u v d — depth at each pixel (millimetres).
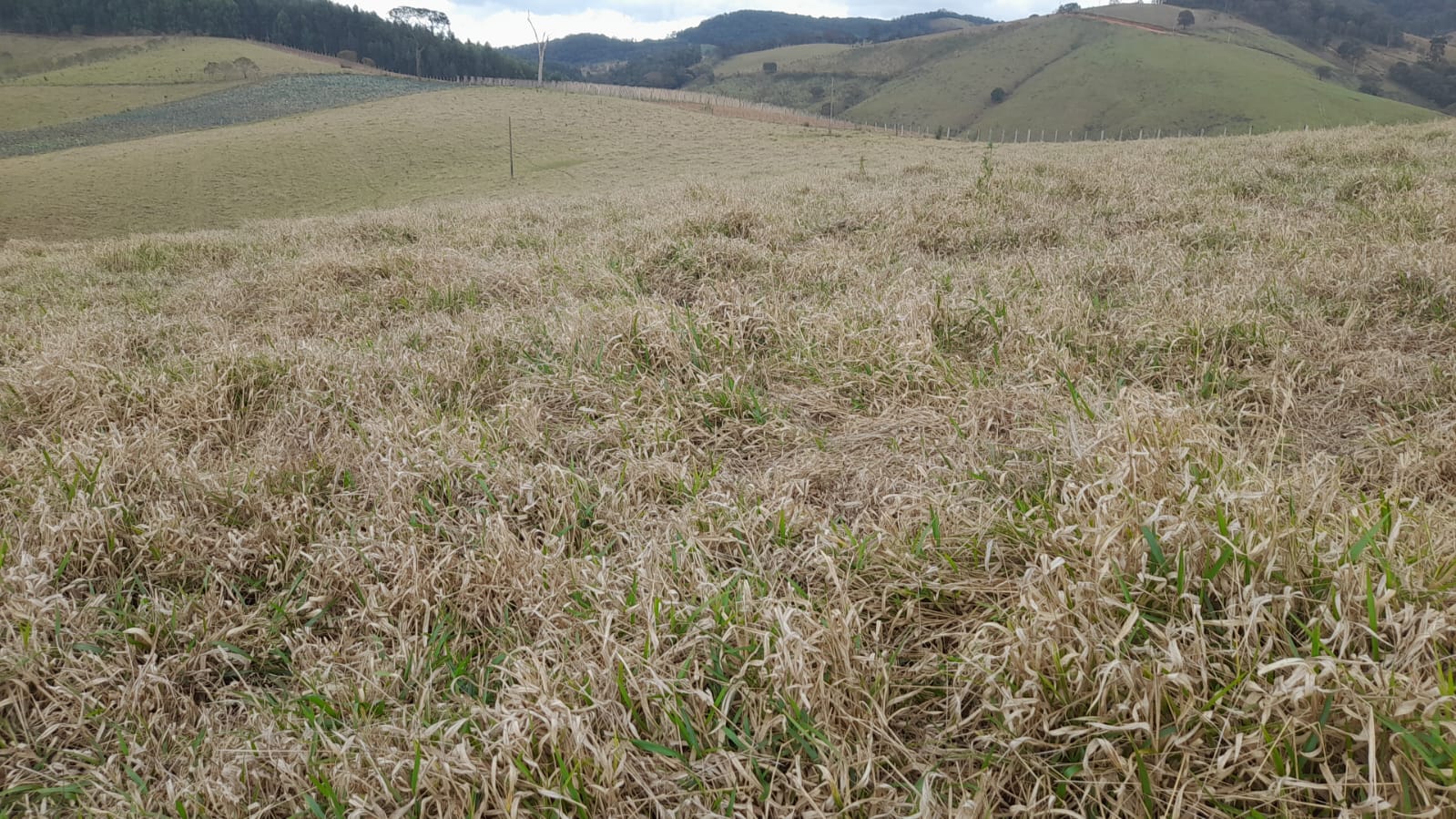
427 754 1759
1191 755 1538
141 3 134000
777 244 6840
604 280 5750
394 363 4199
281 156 49438
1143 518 1989
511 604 2414
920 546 2307
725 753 1674
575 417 3645
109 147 58781
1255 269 4797
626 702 1839
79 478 2938
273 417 3707
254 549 2660
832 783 1583
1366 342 3760
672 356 4012
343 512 2902
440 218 10789
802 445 3334
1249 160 10055
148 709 2102
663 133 52000
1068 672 1700
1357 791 1460
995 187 8562
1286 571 1812
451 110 64125
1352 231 5738
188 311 6168
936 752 1743
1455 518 2281
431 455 3070
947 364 3734
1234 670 1676
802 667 1799
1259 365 3568
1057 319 4090
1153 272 5027
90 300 6980
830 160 31266
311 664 2264
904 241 6750
